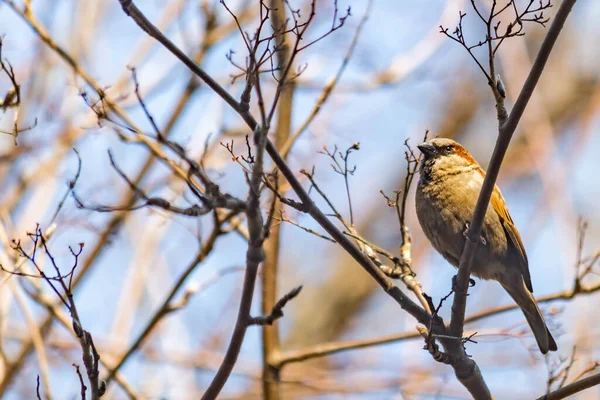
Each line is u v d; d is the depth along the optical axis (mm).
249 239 6172
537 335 9789
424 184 10109
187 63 6707
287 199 7086
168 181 11898
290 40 11156
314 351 11211
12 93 7863
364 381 14016
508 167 19391
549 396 7641
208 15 12945
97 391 6270
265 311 11609
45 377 9602
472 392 8055
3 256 9789
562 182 13211
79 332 6242
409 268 8406
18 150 11766
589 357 11172
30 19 10469
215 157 11586
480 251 9812
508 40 15250
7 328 12250
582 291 9875
